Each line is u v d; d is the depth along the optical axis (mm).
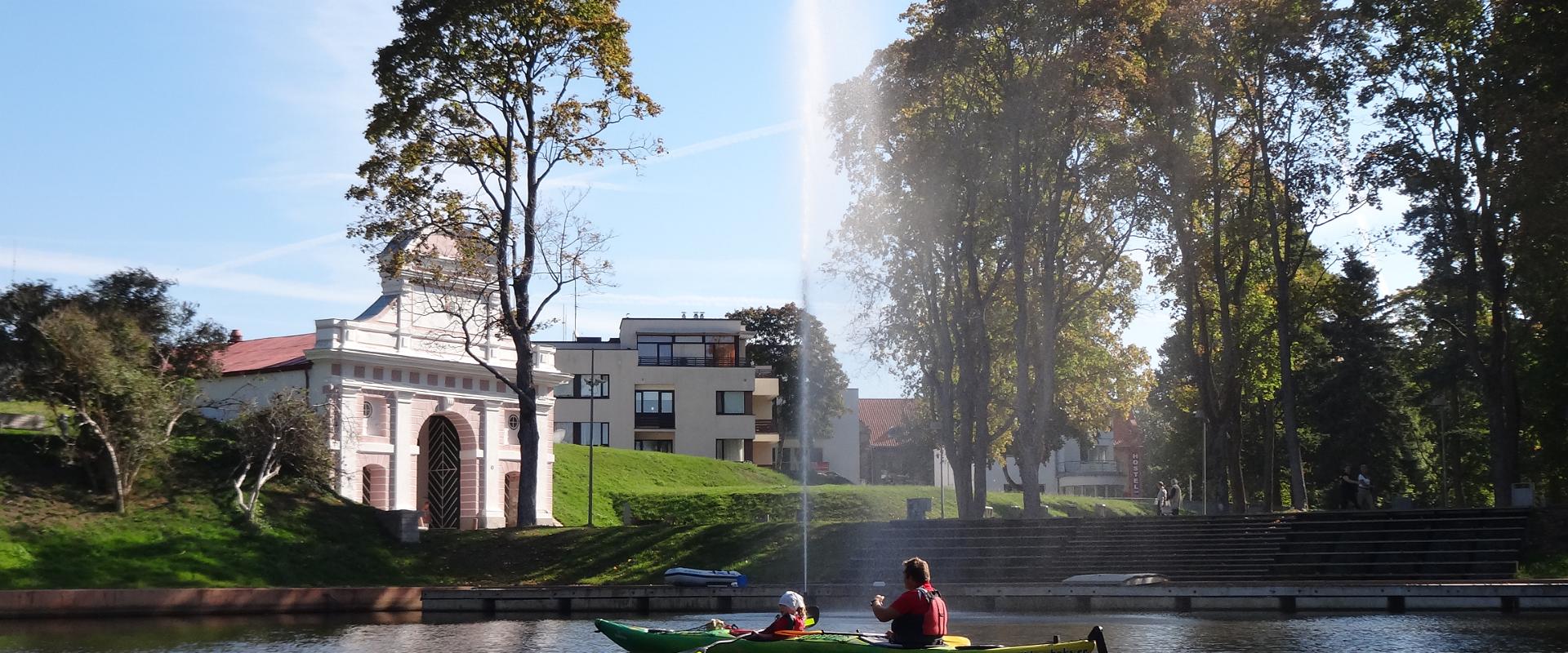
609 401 104125
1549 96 45781
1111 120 50906
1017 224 53031
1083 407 68812
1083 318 61375
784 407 121688
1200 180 55188
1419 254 52406
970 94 54031
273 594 42781
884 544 50906
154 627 36969
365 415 59531
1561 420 56188
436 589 44469
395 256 53781
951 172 52312
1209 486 104500
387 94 51719
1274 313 61500
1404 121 51156
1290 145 54219
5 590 39438
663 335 107688
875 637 23234
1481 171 49812
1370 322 87875
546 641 32656
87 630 35812
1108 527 50219
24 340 47562
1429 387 85125
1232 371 57688
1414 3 49812
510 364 67312
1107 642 30141
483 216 53906
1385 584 38219
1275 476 91188
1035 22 50406
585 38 52156
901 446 132000
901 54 54219
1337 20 51750
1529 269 48406
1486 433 85938
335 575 47719
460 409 64125
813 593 44562
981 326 55438
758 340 126562
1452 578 41750
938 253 55938
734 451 105562
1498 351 51719
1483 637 29672
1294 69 52188
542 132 53094
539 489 67938
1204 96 55594
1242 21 53812
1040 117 50500
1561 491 64375
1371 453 86250
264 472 50562
